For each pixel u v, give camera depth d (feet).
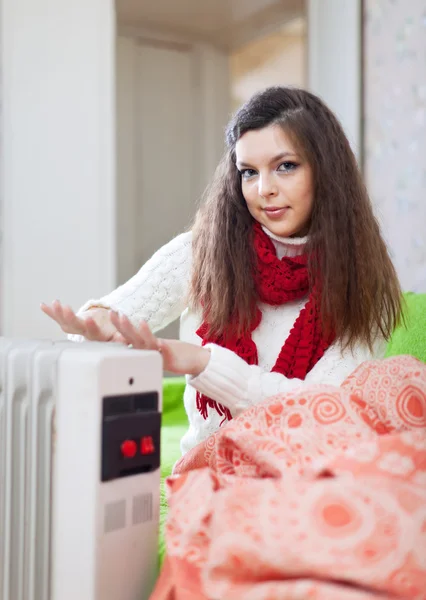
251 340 3.66
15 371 2.73
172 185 13.37
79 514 2.40
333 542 2.18
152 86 13.15
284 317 3.75
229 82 13.78
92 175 9.11
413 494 2.28
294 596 2.14
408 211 8.32
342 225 3.67
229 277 3.72
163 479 4.06
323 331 3.62
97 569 2.37
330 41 9.33
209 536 2.44
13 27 8.77
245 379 3.22
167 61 13.30
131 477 2.49
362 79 9.00
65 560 2.43
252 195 3.59
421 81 8.09
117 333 3.21
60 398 2.45
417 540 2.22
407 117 8.31
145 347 2.96
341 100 9.19
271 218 3.60
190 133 13.55
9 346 2.83
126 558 2.48
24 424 2.68
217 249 3.76
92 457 2.37
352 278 3.69
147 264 4.06
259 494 2.28
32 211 8.86
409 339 4.86
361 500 2.23
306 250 3.68
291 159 3.52
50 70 8.94
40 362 2.57
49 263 8.93
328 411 2.72
